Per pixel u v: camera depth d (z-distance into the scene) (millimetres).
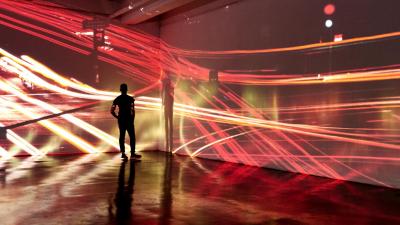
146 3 9359
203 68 9500
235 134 8570
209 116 9305
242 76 8422
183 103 10195
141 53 11070
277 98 7648
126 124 9164
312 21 6996
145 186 5832
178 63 10398
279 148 7602
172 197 5129
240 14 8461
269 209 4555
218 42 9047
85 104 10398
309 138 7047
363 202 4906
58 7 10125
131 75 10906
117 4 10672
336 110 6605
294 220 4129
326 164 6762
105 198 5051
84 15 10406
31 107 9836
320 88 6859
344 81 6480
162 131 11109
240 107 8461
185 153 10109
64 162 8469
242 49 8422
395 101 5742
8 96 9609
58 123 10117
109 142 10680
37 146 9898
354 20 6324
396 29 5734
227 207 4633
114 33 10734
